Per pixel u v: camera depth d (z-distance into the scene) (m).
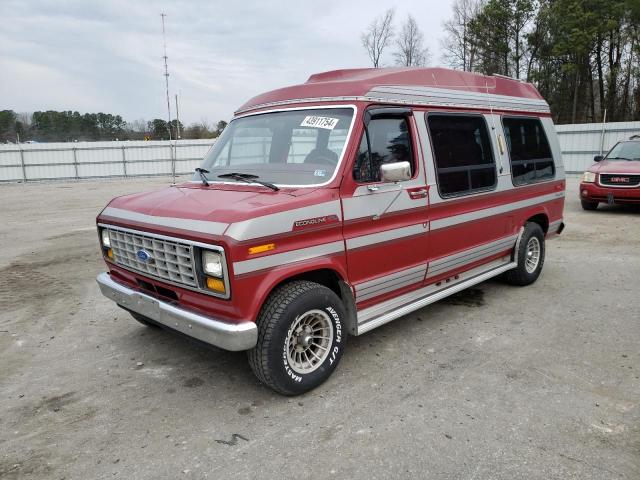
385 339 4.88
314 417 3.55
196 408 3.72
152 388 4.04
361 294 4.16
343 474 2.94
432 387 3.94
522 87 6.41
